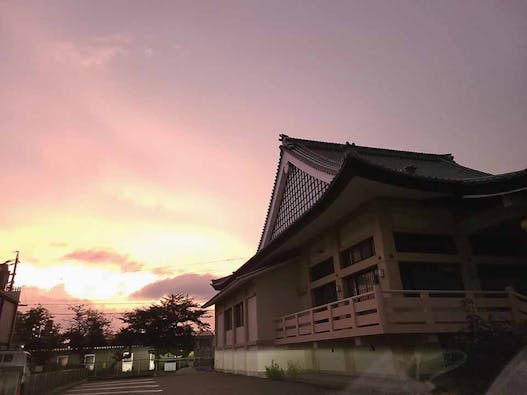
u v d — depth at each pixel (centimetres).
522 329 930
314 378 1619
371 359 1345
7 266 3491
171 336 3700
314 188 2198
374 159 2469
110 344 4369
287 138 2622
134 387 2152
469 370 930
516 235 1499
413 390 1027
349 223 1548
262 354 1983
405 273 1338
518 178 1198
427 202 1398
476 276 1387
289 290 2020
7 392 1448
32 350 4022
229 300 2672
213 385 1836
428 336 1134
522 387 762
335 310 1398
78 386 2506
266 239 2819
